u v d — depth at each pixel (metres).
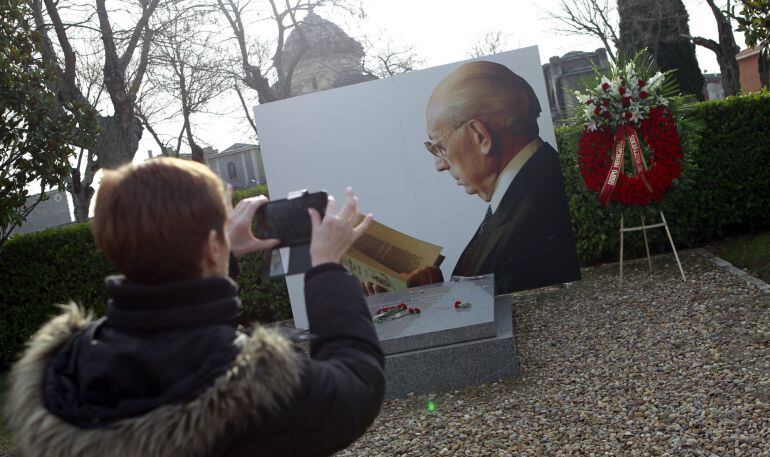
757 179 9.45
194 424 1.15
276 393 1.21
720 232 9.59
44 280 9.38
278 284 9.61
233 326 1.39
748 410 4.43
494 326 5.81
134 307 1.27
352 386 1.33
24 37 8.75
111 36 13.98
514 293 8.97
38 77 8.56
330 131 8.44
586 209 9.57
